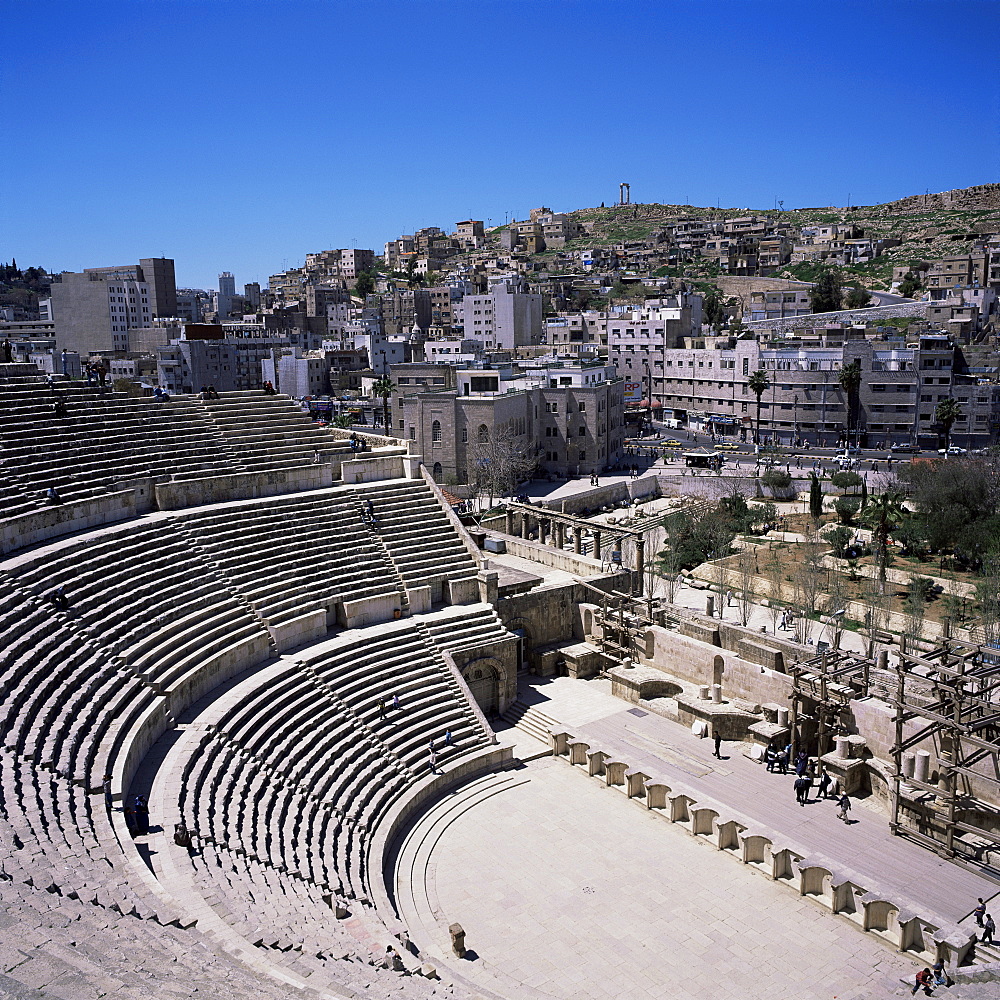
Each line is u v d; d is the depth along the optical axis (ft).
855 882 115.85
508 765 156.35
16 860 75.82
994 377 476.54
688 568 299.79
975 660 141.90
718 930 113.39
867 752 149.79
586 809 143.64
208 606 147.64
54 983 55.62
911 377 466.29
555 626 200.13
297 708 141.59
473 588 187.52
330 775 130.93
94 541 144.05
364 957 84.99
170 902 80.84
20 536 136.15
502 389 444.55
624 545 299.58
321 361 604.08
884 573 253.65
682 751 158.71
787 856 124.77
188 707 131.03
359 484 200.54
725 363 530.68
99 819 92.84
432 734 150.92
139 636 131.13
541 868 126.82
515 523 290.15
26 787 90.63
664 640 186.50
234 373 545.85
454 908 117.29
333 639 162.71
